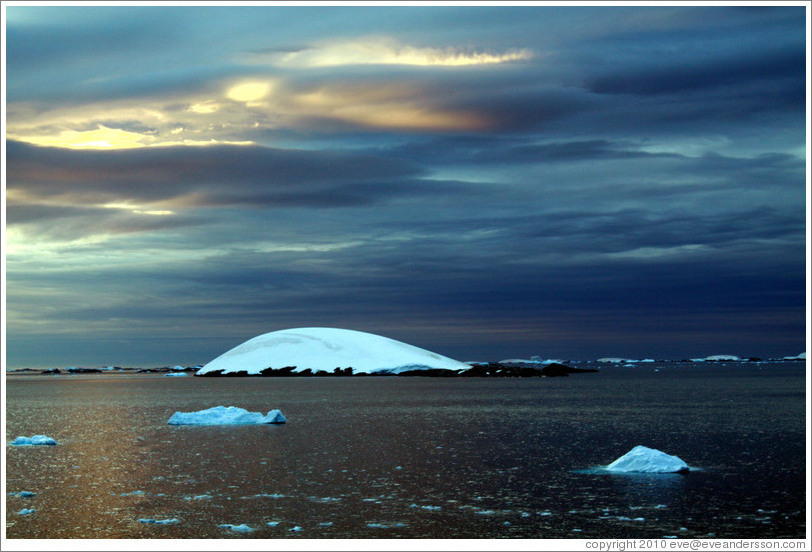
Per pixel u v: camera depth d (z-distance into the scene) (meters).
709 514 21.78
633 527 20.62
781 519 21.22
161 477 28.53
